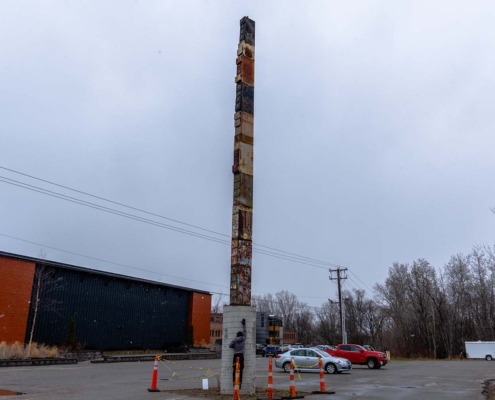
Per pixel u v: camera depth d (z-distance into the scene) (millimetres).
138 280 42938
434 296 61906
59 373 21281
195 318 49312
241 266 14383
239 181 15195
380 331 86938
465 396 14008
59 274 35938
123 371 23453
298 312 116375
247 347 13555
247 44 16703
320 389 14484
